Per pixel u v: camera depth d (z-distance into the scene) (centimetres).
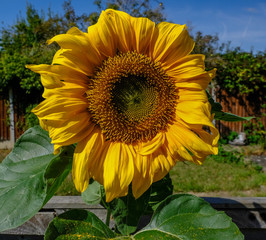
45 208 40
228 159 176
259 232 42
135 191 30
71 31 32
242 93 234
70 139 31
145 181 31
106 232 29
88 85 33
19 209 28
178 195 30
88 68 33
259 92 239
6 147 232
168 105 34
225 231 27
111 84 34
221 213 28
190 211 29
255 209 41
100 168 31
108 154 32
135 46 34
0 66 224
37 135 36
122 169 31
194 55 34
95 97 33
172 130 33
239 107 241
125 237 29
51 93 31
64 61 31
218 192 120
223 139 231
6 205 28
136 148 33
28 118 231
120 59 34
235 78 234
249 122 236
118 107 35
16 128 234
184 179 132
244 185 126
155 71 34
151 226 29
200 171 146
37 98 233
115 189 30
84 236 28
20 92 230
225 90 239
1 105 234
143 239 28
